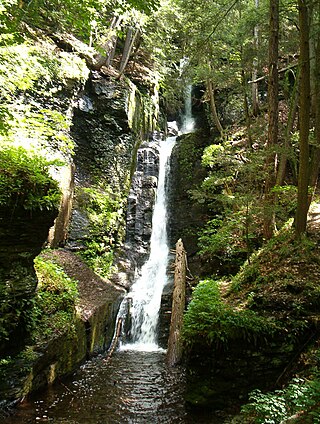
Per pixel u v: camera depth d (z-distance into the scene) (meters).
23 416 5.87
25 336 6.77
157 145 18.55
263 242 9.73
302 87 7.24
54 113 8.44
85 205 13.55
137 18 14.41
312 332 5.62
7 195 5.64
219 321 5.87
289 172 13.42
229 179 11.26
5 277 6.05
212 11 10.94
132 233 15.72
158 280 14.20
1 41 5.70
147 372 8.41
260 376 5.50
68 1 5.93
